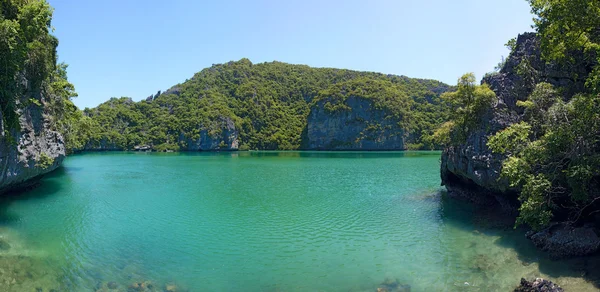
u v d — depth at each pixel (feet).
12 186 92.58
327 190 121.08
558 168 54.49
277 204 96.43
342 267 51.90
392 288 44.65
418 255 56.08
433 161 268.41
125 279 47.47
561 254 50.52
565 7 51.78
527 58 78.02
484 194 90.02
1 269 47.96
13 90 76.07
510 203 76.95
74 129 172.35
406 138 568.82
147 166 229.04
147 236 66.85
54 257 54.70
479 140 78.48
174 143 556.51
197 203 98.12
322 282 46.88
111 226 73.56
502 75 83.71
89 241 63.41
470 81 82.53
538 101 66.18
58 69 167.73
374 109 567.59
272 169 206.18
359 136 569.23
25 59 80.23
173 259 55.16
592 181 54.85
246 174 177.47
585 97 52.90
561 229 55.83
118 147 535.60
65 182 140.87
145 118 612.70
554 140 51.85
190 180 151.64
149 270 50.78
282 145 613.52
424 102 645.92
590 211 57.93
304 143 613.11
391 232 69.00
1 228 68.49
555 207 55.93
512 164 56.65
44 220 77.10
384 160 285.23
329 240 64.44
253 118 654.53
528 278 44.75
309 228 72.38
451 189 104.94
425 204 94.53
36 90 90.79
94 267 51.34
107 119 571.69
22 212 83.61
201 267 52.06
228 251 58.85
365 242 63.10
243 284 46.44
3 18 70.85
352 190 120.47
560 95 66.08
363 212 86.17
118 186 131.34
